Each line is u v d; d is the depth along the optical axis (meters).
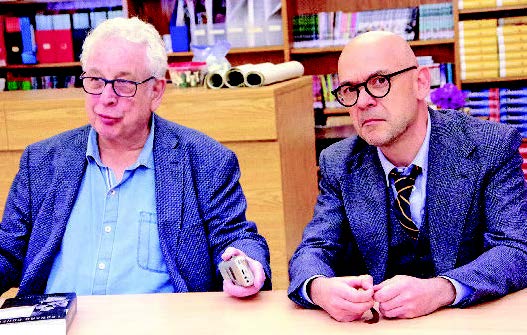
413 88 1.81
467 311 1.49
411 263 1.91
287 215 3.10
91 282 1.95
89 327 1.51
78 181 2.03
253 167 3.04
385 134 1.79
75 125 3.07
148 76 1.99
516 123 5.21
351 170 1.97
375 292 1.48
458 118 1.92
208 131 3.03
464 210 1.82
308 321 1.49
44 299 1.58
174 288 1.92
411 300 1.46
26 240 2.07
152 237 1.97
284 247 3.05
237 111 3.00
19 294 1.95
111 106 1.94
